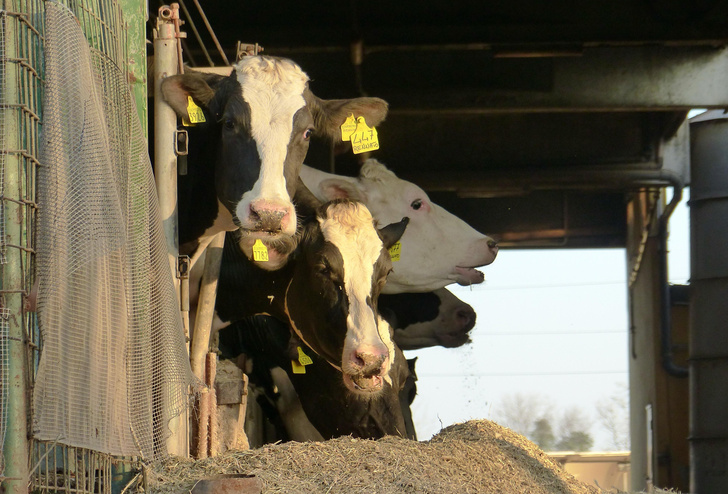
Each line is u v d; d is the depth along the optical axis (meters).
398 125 14.29
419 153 14.30
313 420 6.18
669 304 15.62
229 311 6.26
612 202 16.56
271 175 5.02
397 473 3.76
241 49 6.23
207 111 5.37
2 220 3.06
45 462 3.33
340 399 6.02
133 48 4.68
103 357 3.31
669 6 12.18
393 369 6.09
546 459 5.02
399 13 12.27
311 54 12.39
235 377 5.41
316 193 8.95
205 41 12.09
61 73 3.30
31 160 3.17
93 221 3.32
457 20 12.32
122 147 3.89
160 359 3.79
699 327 14.60
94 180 3.35
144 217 3.89
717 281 14.45
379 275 5.55
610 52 12.48
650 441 15.86
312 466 3.72
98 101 3.47
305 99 5.29
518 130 14.27
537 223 16.27
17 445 2.98
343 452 3.88
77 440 3.15
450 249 9.07
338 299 5.42
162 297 3.89
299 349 6.00
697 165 14.51
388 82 12.54
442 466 4.02
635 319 17.11
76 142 3.32
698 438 14.46
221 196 5.24
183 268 5.30
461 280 9.12
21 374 3.03
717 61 12.45
